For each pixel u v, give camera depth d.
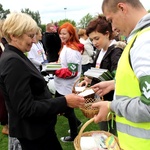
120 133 1.45
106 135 1.75
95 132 1.81
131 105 1.24
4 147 3.55
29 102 1.70
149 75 1.13
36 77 1.79
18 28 1.76
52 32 6.34
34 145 1.96
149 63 1.13
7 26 1.80
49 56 6.37
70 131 3.60
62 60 3.41
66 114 3.46
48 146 2.06
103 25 2.46
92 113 1.97
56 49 6.29
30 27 1.81
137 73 1.18
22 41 1.83
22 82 1.68
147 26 1.25
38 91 1.85
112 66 2.27
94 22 2.51
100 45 2.52
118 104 1.33
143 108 1.17
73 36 3.39
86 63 6.96
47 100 1.82
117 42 2.39
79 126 3.97
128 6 1.35
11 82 1.66
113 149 1.54
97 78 2.17
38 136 1.86
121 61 1.35
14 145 2.39
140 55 1.16
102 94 2.04
